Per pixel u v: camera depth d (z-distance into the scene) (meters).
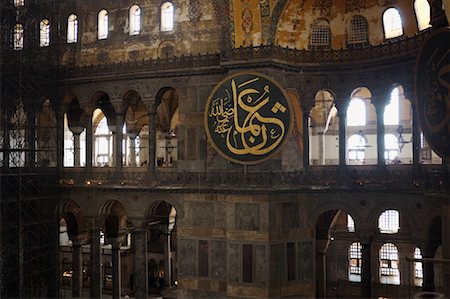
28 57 29.27
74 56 30.64
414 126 23.91
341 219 35.59
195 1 27.81
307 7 25.78
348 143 39.56
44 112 34.22
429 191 21.12
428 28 22.48
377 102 25.42
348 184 25.50
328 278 35.41
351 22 26.22
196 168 27.22
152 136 28.38
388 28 25.73
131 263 38.16
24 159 31.88
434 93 19.22
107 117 34.94
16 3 32.28
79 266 32.06
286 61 25.80
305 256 25.81
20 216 26.70
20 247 26.70
